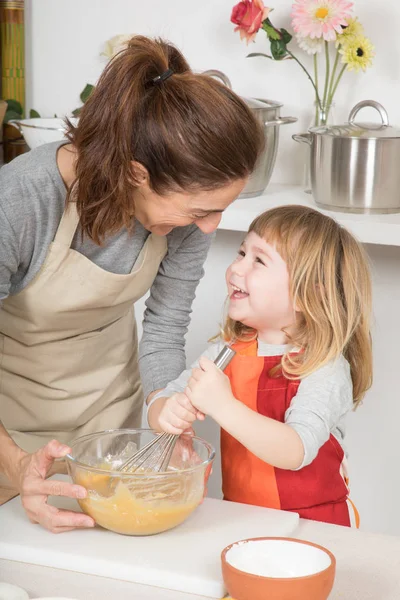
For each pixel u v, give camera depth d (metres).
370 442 2.48
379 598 0.98
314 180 2.11
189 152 1.07
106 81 1.11
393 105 2.31
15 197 1.23
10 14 2.41
